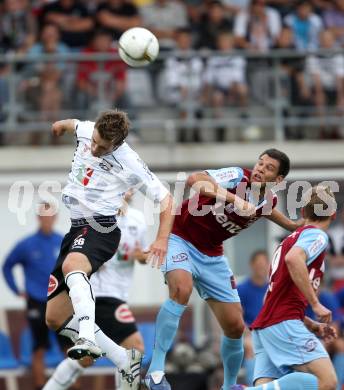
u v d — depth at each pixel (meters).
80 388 50.88
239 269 58.25
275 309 32.38
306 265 31.52
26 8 61.22
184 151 57.41
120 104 57.50
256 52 58.19
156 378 30.88
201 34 59.94
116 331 40.28
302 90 58.19
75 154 30.98
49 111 57.69
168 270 31.92
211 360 49.00
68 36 59.84
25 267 49.38
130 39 32.53
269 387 31.31
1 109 57.81
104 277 40.31
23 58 57.53
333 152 57.56
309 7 61.53
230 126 57.94
